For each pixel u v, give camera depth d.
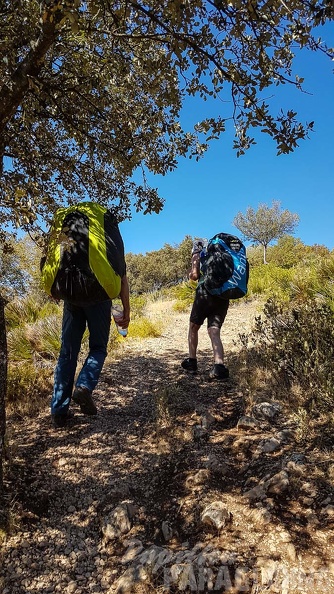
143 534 2.04
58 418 3.06
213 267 3.76
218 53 2.42
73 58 2.86
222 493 2.21
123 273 3.02
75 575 1.84
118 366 4.53
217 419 3.10
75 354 3.11
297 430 2.64
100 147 3.20
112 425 3.16
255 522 1.94
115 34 2.37
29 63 2.16
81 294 2.76
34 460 2.65
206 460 2.50
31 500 2.26
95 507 2.27
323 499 2.01
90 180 3.52
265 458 2.46
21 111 2.67
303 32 1.94
